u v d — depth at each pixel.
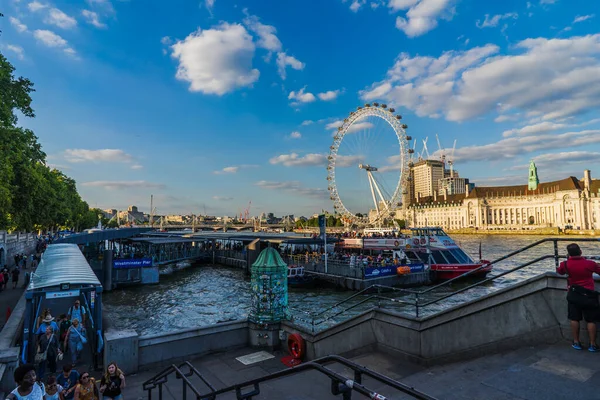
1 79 25.47
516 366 7.64
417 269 45.69
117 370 9.62
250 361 13.21
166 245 64.62
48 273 16.86
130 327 29.66
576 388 6.46
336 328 12.67
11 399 6.19
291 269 46.50
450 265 46.47
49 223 64.88
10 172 28.39
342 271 44.53
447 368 8.75
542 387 6.70
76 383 10.01
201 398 7.52
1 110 25.20
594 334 7.46
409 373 9.56
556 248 8.20
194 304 38.16
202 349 13.88
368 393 4.16
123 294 42.91
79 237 38.81
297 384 10.05
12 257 52.09
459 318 9.55
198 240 69.88
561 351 7.78
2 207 29.41
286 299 15.30
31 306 14.28
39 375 13.02
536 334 8.47
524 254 92.50
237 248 77.06
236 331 14.62
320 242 54.25
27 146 34.75
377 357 10.96
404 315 10.88
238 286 48.78
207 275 59.47
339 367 10.66
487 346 9.07
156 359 13.09
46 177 62.66
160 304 38.00
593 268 7.48
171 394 10.91
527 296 8.59
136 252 57.91
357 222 88.19
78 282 15.00
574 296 7.55
